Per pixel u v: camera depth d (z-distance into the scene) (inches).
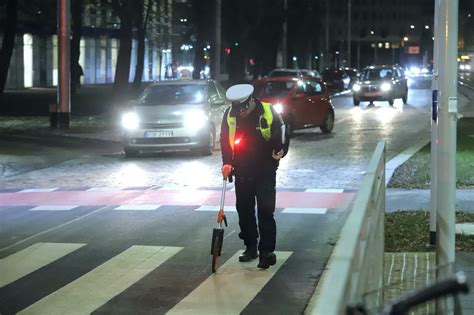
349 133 1175.6
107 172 775.1
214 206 564.1
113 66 3462.1
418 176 673.6
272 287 351.6
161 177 728.3
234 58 2399.1
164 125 892.0
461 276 104.7
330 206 557.0
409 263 373.7
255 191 384.5
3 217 538.6
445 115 312.5
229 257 412.2
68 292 349.7
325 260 401.1
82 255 421.7
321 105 1167.6
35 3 1827.0
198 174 745.0
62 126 1203.2
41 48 2874.0
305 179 695.7
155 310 319.9
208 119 907.4
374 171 215.6
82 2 1856.5
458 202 545.0
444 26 315.3
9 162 861.8
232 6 2290.8
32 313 318.7
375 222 218.8
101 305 328.2
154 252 425.7
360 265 142.9
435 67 386.0
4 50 1689.2
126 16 1481.3
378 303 182.2
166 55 3969.0
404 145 981.8
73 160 885.2
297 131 1224.8
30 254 425.1
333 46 5221.5
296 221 503.8
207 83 969.5
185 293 344.5
